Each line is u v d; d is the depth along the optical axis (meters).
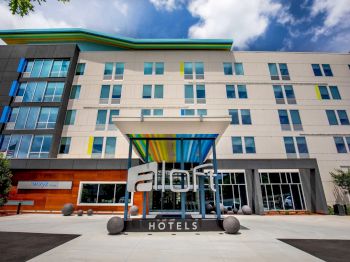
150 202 19.98
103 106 23.77
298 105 24.34
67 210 16.50
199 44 26.38
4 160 16.91
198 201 19.42
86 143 22.23
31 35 27.02
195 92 24.70
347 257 5.56
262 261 5.23
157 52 26.66
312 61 26.28
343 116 24.05
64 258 5.45
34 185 18.92
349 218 15.24
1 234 8.62
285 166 19.95
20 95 23.14
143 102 24.12
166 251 6.07
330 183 21.41
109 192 18.94
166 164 20.36
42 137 21.31
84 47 28.86
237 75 25.50
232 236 8.18
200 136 10.81
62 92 23.22
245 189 19.98
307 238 7.92
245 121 23.56
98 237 8.02
